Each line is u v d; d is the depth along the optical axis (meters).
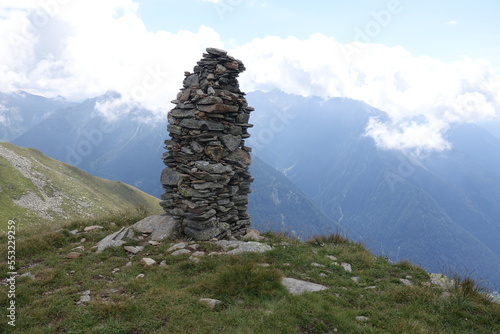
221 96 14.05
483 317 7.41
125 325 6.31
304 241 14.14
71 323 6.44
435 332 6.77
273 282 8.20
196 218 13.01
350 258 11.45
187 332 6.14
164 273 9.52
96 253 11.48
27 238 12.93
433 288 8.99
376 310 7.59
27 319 6.65
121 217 16.64
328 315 6.95
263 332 6.08
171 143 15.05
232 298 7.59
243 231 15.31
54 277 9.04
